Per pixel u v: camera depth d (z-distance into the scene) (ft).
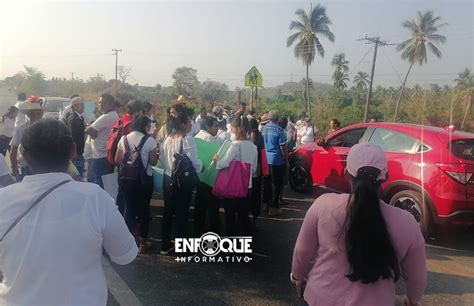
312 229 6.10
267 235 17.84
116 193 17.10
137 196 14.76
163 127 21.15
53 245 5.23
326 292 5.79
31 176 5.56
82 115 20.51
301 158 25.45
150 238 17.06
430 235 17.35
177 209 15.14
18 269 5.20
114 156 15.74
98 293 5.59
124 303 11.85
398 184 18.16
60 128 5.68
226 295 12.46
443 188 16.49
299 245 6.34
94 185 5.80
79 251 5.34
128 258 6.04
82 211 5.42
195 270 14.15
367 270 5.37
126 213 15.11
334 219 5.79
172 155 14.61
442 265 15.26
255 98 58.08
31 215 5.30
